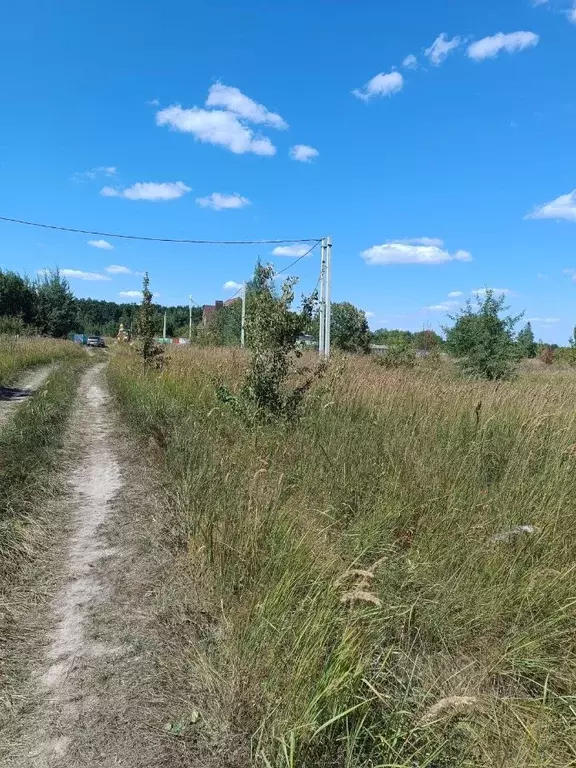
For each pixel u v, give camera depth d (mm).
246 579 3678
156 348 17094
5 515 4879
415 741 2309
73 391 15047
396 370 14211
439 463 5266
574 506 4352
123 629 3408
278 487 4688
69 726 2592
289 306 7797
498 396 8062
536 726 2494
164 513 5285
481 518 4371
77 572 4195
